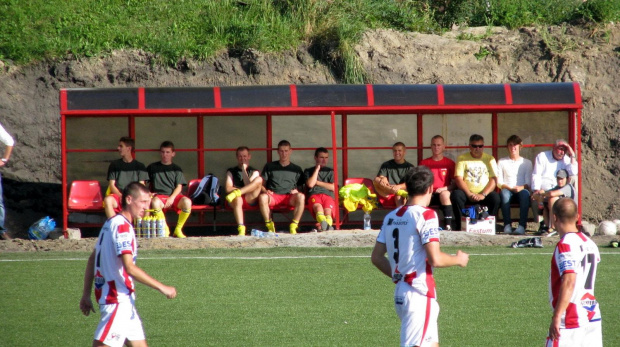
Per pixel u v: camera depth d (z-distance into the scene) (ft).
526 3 246.06
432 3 247.50
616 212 186.70
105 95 154.30
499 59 218.38
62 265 118.42
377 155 177.99
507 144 164.55
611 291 97.40
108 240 57.77
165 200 155.84
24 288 100.78
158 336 77.97
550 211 151.53
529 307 89.76
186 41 215.10
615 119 202.28
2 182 183.42
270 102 158.61
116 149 171.01
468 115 177.06
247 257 126.00
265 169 162.71
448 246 138.00
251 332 79.41
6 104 196.13
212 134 174.60
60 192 186.80
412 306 54.54
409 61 216.13
